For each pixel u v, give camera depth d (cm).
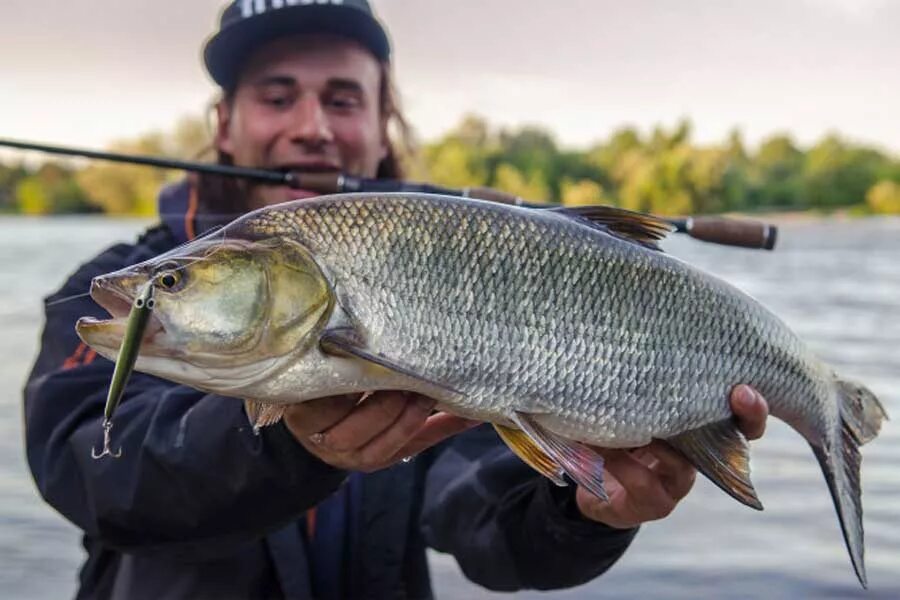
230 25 91
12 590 115
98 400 75
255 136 93
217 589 79
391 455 60
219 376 54
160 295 53
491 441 87
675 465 65
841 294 366
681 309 62
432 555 128
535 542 78
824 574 117
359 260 54
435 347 56
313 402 57
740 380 64
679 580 117
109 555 84
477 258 56
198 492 64
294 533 80
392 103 102
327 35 92
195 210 92
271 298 53
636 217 62
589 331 59
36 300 371
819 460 69
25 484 150
